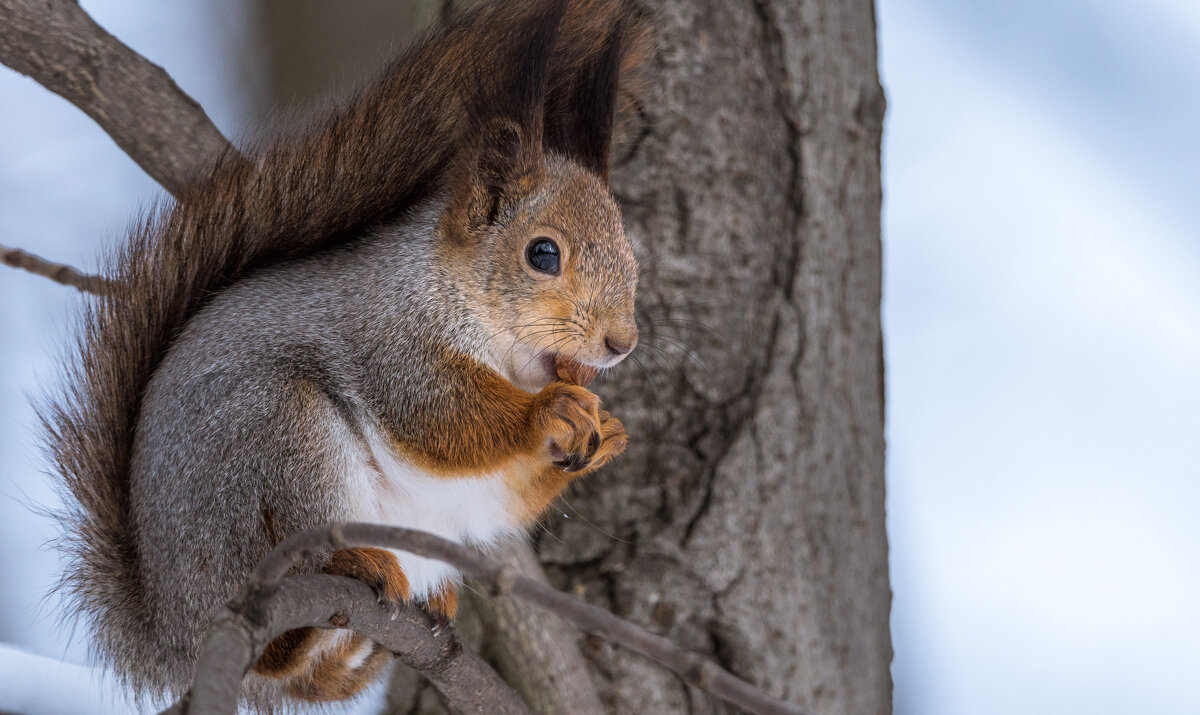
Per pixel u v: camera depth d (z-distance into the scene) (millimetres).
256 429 3744
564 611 3637
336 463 3750
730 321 3830
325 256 3781
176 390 3750
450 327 3775
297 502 3742
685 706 3811
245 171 3783
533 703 3797
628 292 3781
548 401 3766
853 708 3832
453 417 3771
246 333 3758
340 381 3764
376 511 3766
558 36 3795
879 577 3863
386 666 3787
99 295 3773
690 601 3814
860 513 3855
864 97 3869
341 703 3777
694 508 3820
